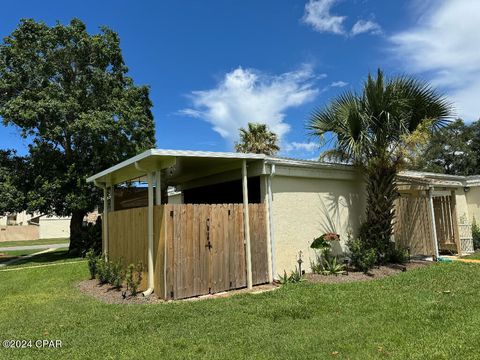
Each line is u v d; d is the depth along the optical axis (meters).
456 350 4.01
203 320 5.47
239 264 7.96
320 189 9.99
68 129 17.03
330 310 5.82
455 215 12.27
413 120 10.03
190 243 7.27
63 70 18.92
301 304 6.17
